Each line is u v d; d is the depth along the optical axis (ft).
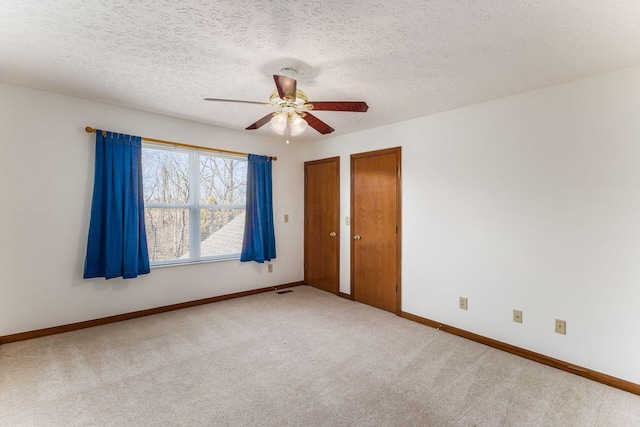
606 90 7.73
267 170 15.19
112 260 10.64
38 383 7.31
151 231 12.09
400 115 11.45
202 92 9.64
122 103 10.75
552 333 8.58
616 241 7.61
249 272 14.90
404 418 6.28
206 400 6.79
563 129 8.39
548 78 8.14
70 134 10.22
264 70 8.01
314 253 16.38
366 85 8.79
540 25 5.86
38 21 5.92
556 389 7.36
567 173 8.33
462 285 10.46
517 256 9.24
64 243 10.19
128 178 11.03
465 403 6.77
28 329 9.64
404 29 6.06
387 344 9.66
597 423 6.18
